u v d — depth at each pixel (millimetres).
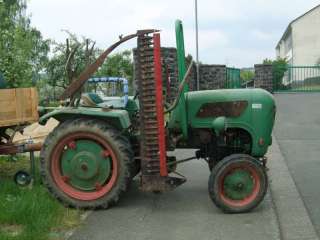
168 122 7285
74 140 7070
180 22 7070
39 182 7902
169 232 6070
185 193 7812
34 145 7883
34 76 15695
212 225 6309
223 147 7387
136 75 7371
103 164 7031
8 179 8211
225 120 6988
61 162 7105
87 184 7062
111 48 6988
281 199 7363
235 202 6781
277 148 11070
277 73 29531
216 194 6711
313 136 12469
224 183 6793
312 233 5965
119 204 7250
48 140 7059
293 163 9641
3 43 13883
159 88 6660
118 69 23234
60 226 6238
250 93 7230
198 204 7230
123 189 6941
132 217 6664
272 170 9094
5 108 7699
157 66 6625
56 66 19234
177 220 6523
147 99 6711
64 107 7367
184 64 7094
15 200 6820
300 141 11852
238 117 7184
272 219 6504
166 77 7414
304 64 61469
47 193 7266
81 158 7035
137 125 7586
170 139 7273
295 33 61719
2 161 9719
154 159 6773
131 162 6945
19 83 13609
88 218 6637
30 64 14914
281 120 15328
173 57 11086
